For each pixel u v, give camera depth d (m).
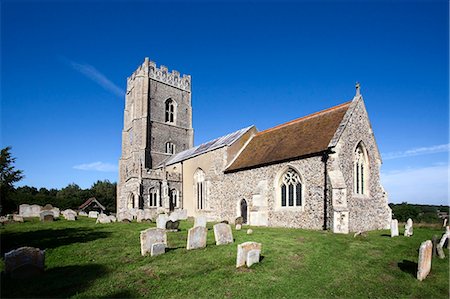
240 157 30.83
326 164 20.34
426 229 21.39
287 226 22.58
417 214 35.47
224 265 10.45
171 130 51.41
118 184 51.59
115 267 10.22
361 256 12.27
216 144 35.38
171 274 9.51
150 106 49.31
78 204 61.47
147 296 7.94
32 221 25.17
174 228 18.55
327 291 8.82
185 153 43.44
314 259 11.57
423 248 10.12
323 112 25.89
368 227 21.83
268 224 24.28
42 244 13.90
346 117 21.84
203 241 13.03
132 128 49.91
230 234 14.10
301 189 21.98
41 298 7.65
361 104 23.45
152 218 28.97
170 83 52.59
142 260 11.05
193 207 36.16
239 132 34.97
